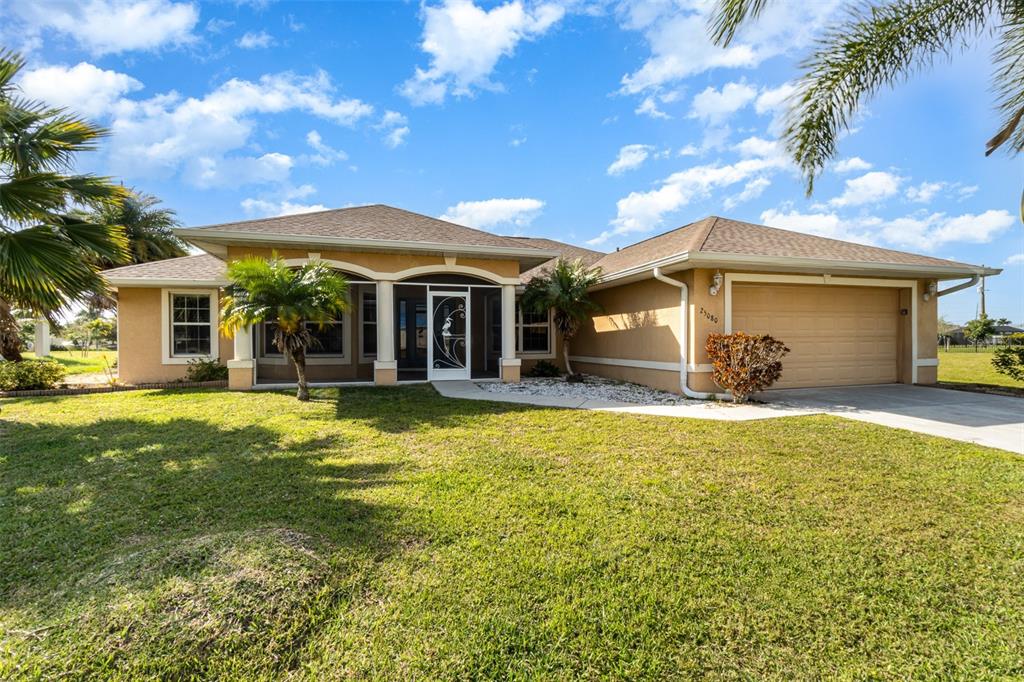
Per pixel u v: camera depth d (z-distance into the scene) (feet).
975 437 22.16
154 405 29.96
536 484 15.70
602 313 47.42
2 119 21.90
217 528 12.39
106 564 10.40
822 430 23.44
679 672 7.73
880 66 18.67
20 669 7.29
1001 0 16.74
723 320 35.37
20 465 17.76
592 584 9.98
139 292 42.96
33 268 21.88
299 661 7.80
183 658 7.61
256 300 29.96
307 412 27.63
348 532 12.12
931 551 11.51
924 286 41.14
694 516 13.29
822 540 11.98
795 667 7.87
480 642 8.29
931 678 7.69
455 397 33.32
